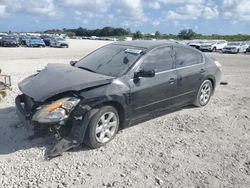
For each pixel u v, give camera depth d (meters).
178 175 4.35
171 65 6.43
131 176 4.27
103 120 5.09
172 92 6.40
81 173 4.29
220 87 10.33
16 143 5.11
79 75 5.32
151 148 5.17
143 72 5.49
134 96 5.53
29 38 39.53
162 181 4.17
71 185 4.00
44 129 4.83
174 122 6.44
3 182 3.99
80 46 42.69
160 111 6.27
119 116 5.50
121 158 4.78
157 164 4.64
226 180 4.27
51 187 3.93
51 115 4.64
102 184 4.05
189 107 7.52
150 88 5.82
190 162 4.74
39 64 15.74
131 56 5.90
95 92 4.98
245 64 19.69
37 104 4.90
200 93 7.39
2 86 7.58
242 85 10.94
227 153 5.11
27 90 5.08
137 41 6.74
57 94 4.79
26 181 4.04
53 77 5.32
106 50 6.50
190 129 6.10
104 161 4.66
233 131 6.12
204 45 36.56
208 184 4.15
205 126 6.30
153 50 6.08
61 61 17.89
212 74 7.54
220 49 37.56
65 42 38.38
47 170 4.32
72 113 4.80
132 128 6.00
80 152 4.91
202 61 7.36
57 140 5.05
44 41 41.50
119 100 5.24
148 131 5.90
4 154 4.73
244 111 7.48
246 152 5.17
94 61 6.20
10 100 7.47
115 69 5.70
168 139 5.57
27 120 5.00
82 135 4.84
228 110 7.50
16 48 33.84
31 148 4.95
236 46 34.62
